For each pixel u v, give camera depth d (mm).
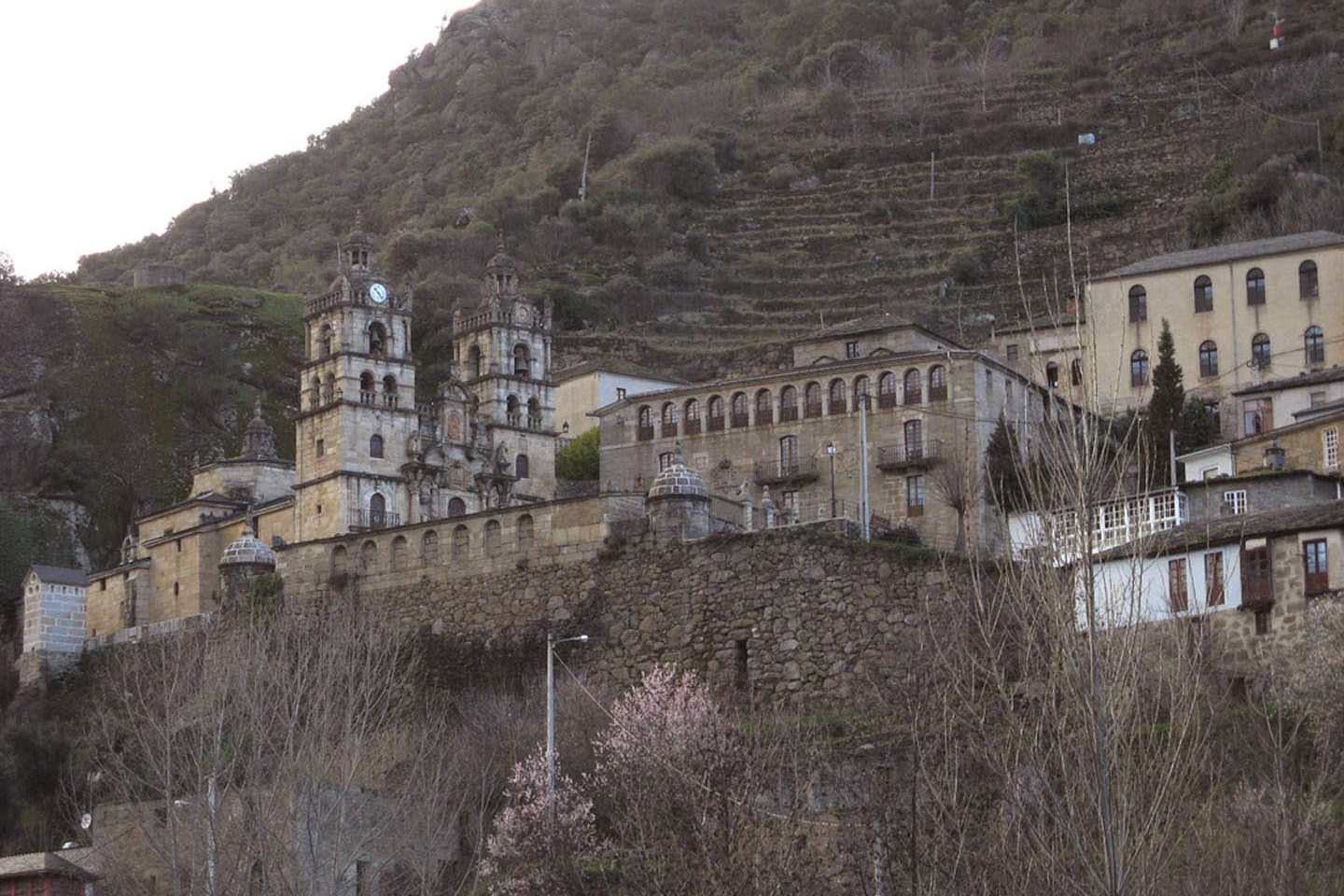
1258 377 144125
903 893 52375
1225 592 80812
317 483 145125
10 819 110188
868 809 56438
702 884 56375
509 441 156250
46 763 112938
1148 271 148500
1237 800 55688
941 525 122812
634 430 137250
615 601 107562
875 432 127375
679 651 103938
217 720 82375
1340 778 60031
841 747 66375
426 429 149500
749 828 57969
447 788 82438
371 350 147125
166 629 136875
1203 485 98375
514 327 158875
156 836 83750
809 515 129000
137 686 102938
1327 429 106812
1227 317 145875
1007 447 115500
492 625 111750
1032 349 46562
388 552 117812
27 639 145125
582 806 74938
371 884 78188
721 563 104062
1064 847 44000
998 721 52688
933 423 125312
